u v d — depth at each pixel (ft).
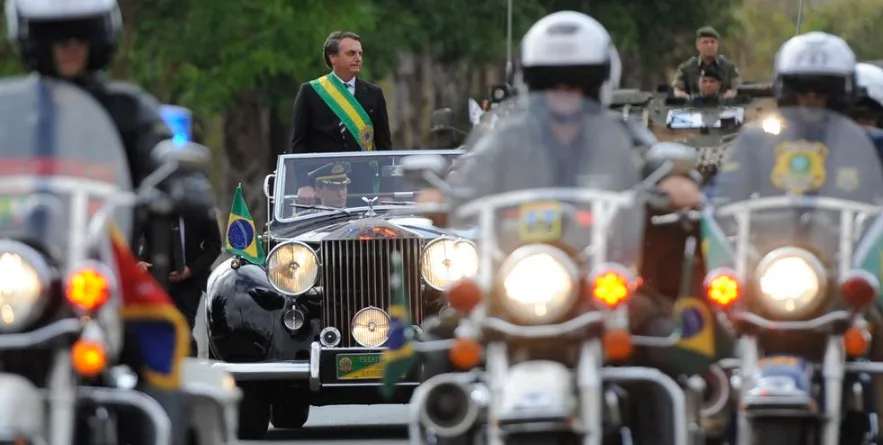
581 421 53.26
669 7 291.17
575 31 56.29
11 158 52.65
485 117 63.57
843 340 59.41
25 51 54.70
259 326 88.12
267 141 253.24
